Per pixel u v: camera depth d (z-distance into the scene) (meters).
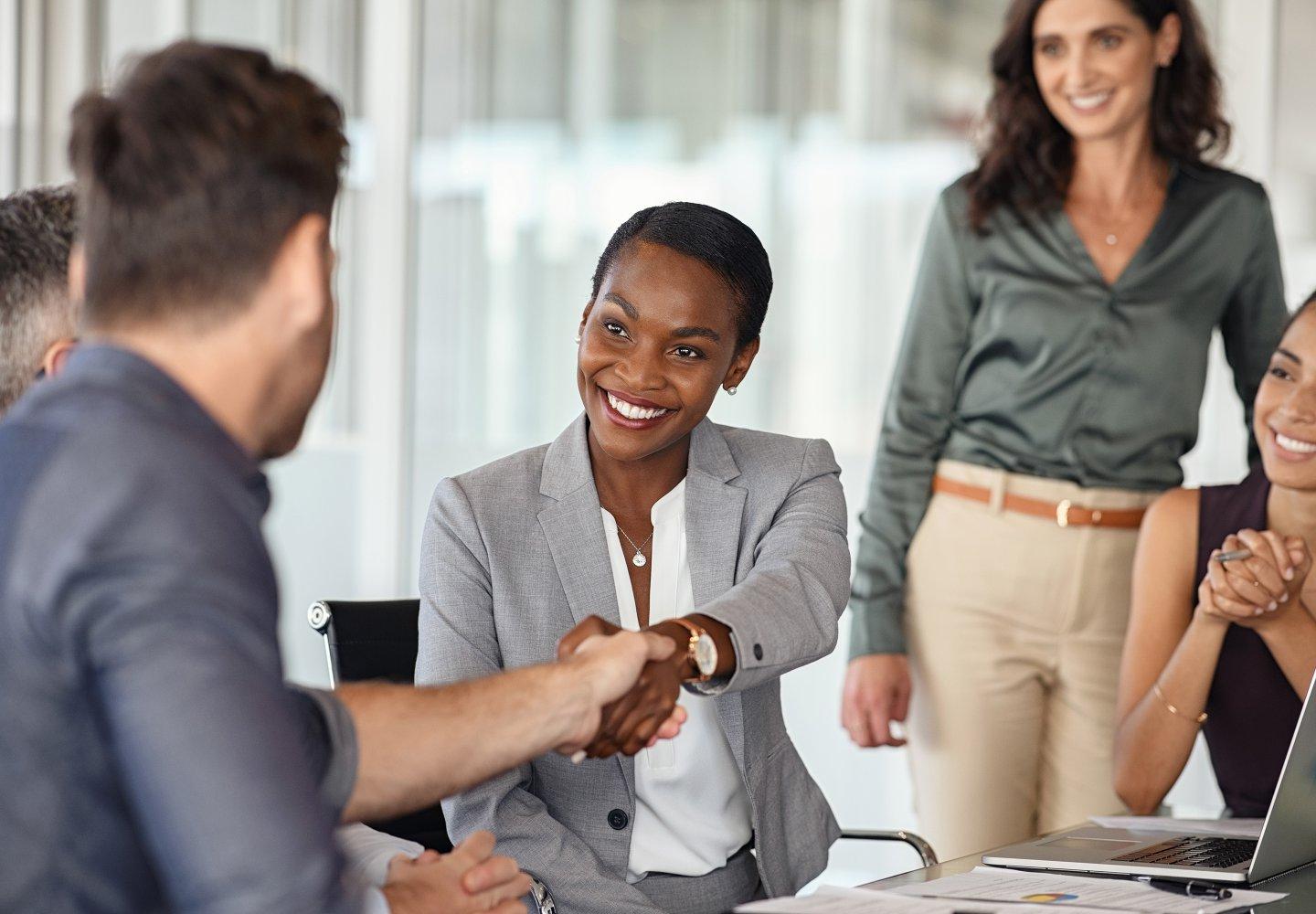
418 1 3.57
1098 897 1.37
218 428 0.92
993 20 3.43
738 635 1.48
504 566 1.70
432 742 1.17
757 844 1.68
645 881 1.65
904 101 3.49
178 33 3.61
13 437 0.88
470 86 3.60
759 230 3.56
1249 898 1.40
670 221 1.67
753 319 1.71
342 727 1.10
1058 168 2.64
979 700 2.64
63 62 3.55
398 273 3.56
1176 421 2.62
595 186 3.59
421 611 1.72
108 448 0.85
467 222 3.61
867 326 3.52
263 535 0.91
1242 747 2.04
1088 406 2.58
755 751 1.69
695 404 1.66
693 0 3.55
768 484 1.79
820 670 3.53
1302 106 3.19
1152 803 2.04
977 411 2.67
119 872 0.86
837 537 1.76
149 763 0.81
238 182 0.93
